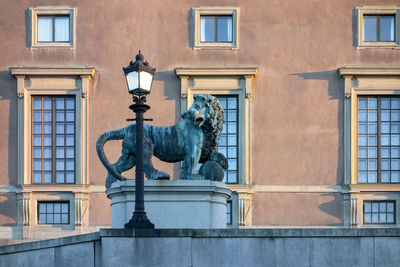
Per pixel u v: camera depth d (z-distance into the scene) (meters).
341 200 89.69
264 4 91.94
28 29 91.56
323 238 42.75
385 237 42.59
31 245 43.12
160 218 45.97
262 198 89.62
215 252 42.66
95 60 91.06
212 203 46.62
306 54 91.38
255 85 90.88
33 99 90.69
